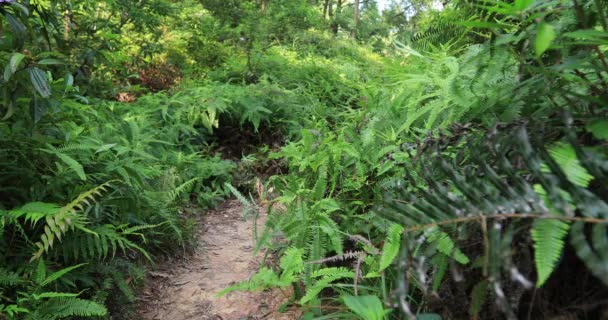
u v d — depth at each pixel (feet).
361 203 7.89
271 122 20.88
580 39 4.19
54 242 7.80
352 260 7.42
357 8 60.80
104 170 9.37
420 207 3.58
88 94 14.44
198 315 8.29
